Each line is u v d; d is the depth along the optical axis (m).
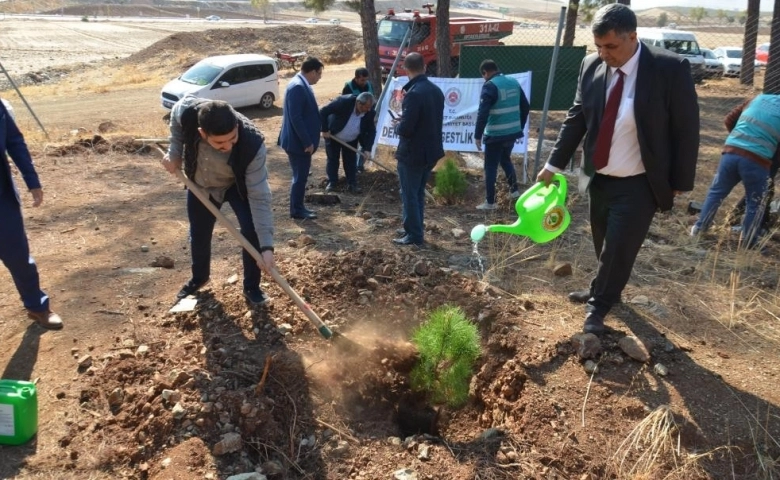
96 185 7.48
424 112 5.26
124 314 4.20
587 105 3.66
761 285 4.89
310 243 5.58
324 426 3.36
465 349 3.63
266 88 17.53
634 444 3.04
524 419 3.26
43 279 4.73
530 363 3.65
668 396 3.37
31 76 27.09
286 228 6.17
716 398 3.36
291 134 6.16
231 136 3.29
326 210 6.88
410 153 5.36
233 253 5.31
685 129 3.42
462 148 8.95
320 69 6.20
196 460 2.91
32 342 3.85
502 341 3.91
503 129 6.73
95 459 2.95
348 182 7.74
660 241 5.96
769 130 5.43
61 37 49.31
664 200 3.60
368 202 7.32
